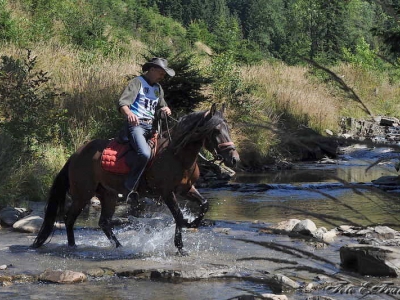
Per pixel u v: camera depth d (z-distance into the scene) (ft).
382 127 89.56
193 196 25.08
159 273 21.53
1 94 43.55
